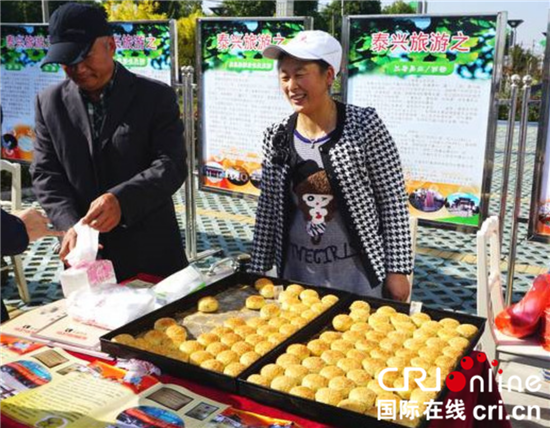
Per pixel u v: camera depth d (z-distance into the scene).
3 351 1.46
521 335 2.32
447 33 3.17
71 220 2.22
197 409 1.21
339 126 1.97
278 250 2.17
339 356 1.44
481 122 3.19
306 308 1.72
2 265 4.21
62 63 1.98
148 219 2.39
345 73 3.53
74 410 1.19
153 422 1.15
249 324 1.63
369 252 2.01
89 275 1.73
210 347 1.46
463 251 5.21
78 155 2.30
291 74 1.88
